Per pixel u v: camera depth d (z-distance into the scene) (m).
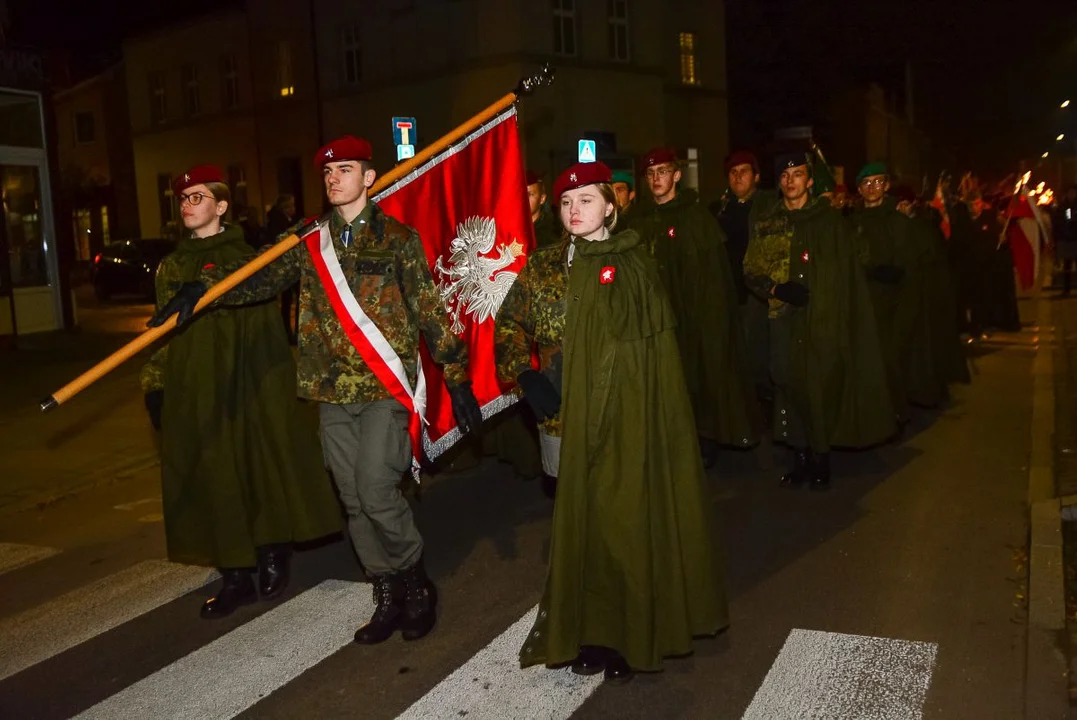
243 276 4.16
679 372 3.82
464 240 4.82
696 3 27.00
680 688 3.90
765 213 6.38
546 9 21.59
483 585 5.07
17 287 14.32
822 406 6.25
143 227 32.66
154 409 4.77
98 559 5.73
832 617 4.50
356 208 4.25
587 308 3.70
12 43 14.07
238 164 28.97
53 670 4.30
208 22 28.95
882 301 7.57
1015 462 6.92
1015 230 17.34
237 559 4.67
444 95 22.55
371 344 4.14
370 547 4.46
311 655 4.34
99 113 35.28
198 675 4.19
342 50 25.08
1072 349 11.62
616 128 23.14
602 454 3.70
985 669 3.96
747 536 5.64
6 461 7.85
